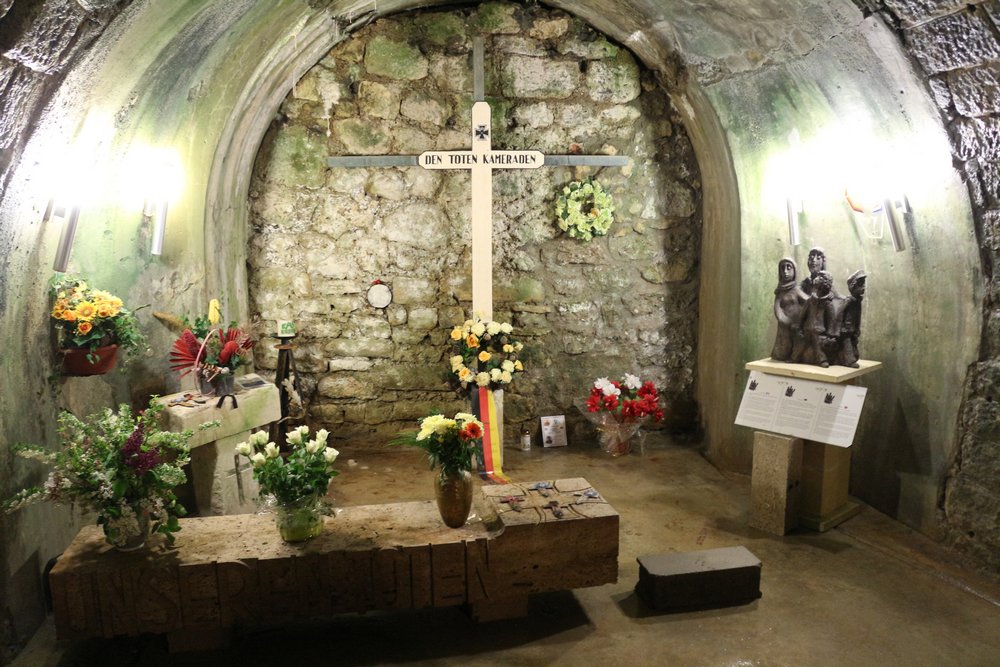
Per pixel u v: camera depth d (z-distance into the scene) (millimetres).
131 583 2533
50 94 2207
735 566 2994
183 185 3578
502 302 4840
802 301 3682
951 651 2666
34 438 2594
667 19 3861
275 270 4680
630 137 4762
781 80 3654
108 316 2742
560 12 4566
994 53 2547
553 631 2830
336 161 4512
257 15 3250
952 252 3207
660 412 4762
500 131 4672
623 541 3572
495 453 4379
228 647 2725
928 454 3451
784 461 3547
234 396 3500
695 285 4945
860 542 3523
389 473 4453
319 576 2645
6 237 2301
